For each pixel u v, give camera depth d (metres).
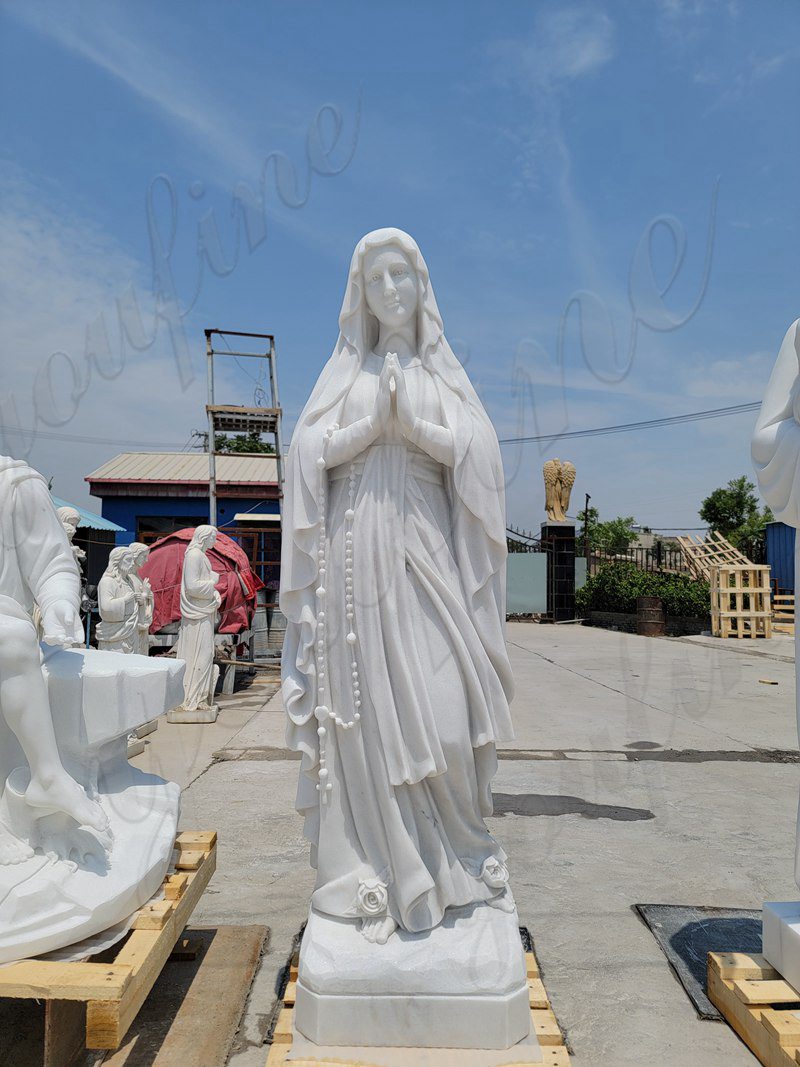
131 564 7.09
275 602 14.13
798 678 2.51
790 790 5.25
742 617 15.74
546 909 3.33
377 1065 2.01
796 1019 2.21
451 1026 2.08
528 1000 2.17
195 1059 2.26
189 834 2.97
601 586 20.36
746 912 3.29
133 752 6.23
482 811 2.50
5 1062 2.20
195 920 3.20
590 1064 2.27
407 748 2.26
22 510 2.46
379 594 2.31
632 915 3.27
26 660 2.22
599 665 12.00
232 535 14.79
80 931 2.14
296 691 2.39
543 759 6.09
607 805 4.88
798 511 2.44
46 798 2.24
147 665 2.65
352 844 2.35
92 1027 1.94
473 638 2.38
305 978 2.16
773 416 2.58
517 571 21.67
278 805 4.88
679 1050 2.34
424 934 2.24
